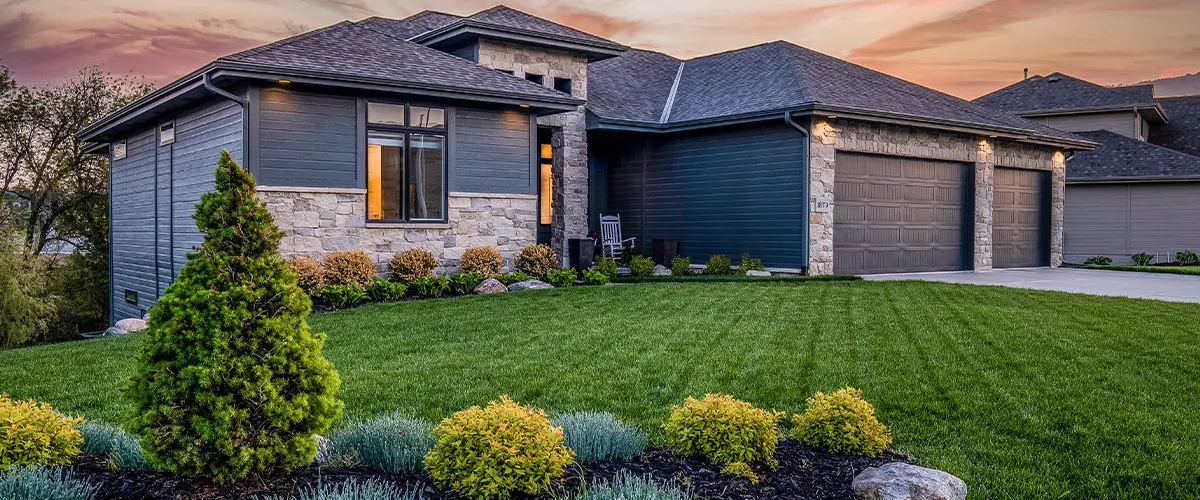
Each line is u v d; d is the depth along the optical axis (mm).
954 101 20031
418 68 13945
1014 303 11789
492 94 13922
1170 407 6035
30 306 20297
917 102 18375
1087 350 8141
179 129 14586
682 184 18172
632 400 6215
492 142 14609
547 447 3793
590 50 18016
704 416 4359
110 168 18562
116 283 18312
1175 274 18594
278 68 11930
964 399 6203
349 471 4020
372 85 12812
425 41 17672
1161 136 31844
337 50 13641
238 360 3604
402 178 13703
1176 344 8484
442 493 3730
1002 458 4879
